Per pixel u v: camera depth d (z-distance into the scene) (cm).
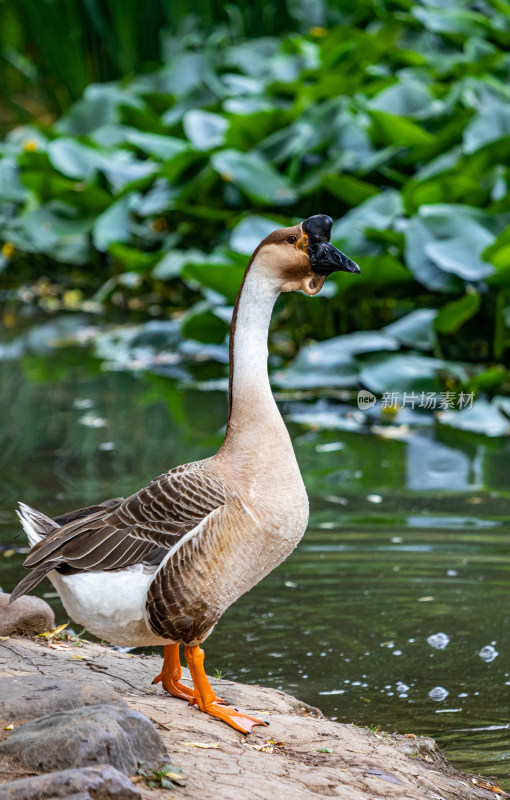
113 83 2317
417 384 1085
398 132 1425
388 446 1009
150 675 521
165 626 445
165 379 1286
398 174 1444
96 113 2000
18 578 698
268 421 467
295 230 470
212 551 441
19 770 350
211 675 564
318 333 1338
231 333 480
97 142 1872
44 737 357
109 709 376
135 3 2212
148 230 1628
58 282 1961
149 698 477
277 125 1562
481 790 445
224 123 1669
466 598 666
